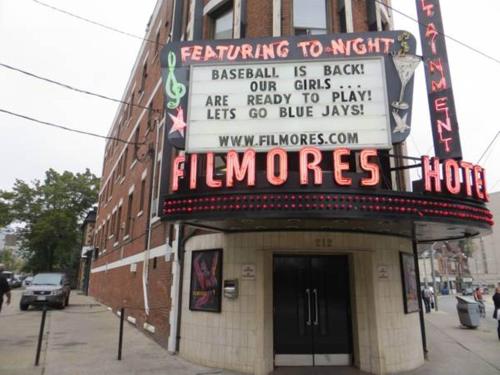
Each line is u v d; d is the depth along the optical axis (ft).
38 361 26.84
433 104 27.32
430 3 29.30
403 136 24.12
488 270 328.90
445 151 26.18
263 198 21.47
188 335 29.30
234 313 26.53
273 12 32.48
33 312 59.98
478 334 45.11
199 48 26.68
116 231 69.31
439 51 28.07
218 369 26.00
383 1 38.29
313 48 25.94
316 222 24.50
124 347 33.24
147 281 42.04
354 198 21.15
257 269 26.68
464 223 23.00
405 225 24.54
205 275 28.96
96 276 94.17
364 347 26.25
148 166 48.83
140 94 61.72
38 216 154.71
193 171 23.15
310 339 27.17
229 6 36.32
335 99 24.73
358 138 23.98
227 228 27.17
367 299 26.91
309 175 21.52
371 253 27.32
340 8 33.17
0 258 280.51
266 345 25.62
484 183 24.09
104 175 102.12
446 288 231.30
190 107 25.43
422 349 30.25
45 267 156.04
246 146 24.52
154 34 57.82
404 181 35.60
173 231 34.42
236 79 25.76
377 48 25.62
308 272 28.37
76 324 47.37
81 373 24.67
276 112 24.90
